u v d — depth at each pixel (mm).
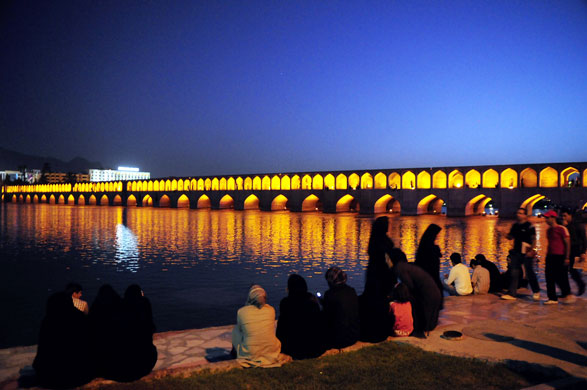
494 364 4145
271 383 3820
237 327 4488
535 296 6949
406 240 21938
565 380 3705
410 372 4012
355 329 4809
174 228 30438
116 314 4059
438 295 5180
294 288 4621
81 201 83625
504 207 38312
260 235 25438
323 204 50469
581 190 34281
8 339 8031
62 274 14086
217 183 60969
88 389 3773
